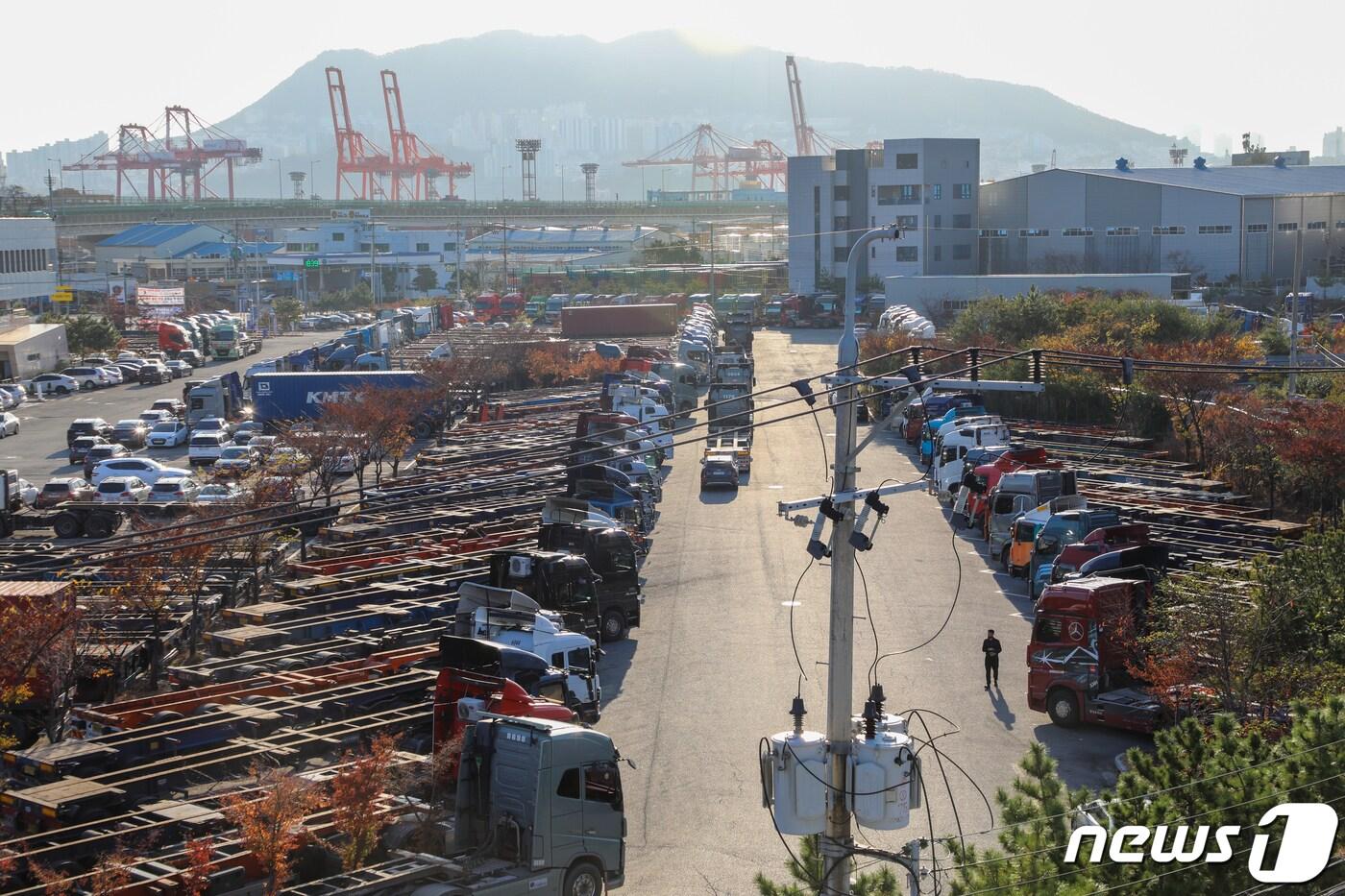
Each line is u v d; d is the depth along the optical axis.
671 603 42.50
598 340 132.00
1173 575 33.66
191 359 124.19
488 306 168.12
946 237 159.50
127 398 103.88
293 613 37.50
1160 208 148.88
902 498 60.22
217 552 42.28
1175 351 71.56
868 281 160.00
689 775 27.56
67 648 29.48
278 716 27.70
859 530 16.94
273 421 80.50
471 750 21.61
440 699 26.47
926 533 52.78
